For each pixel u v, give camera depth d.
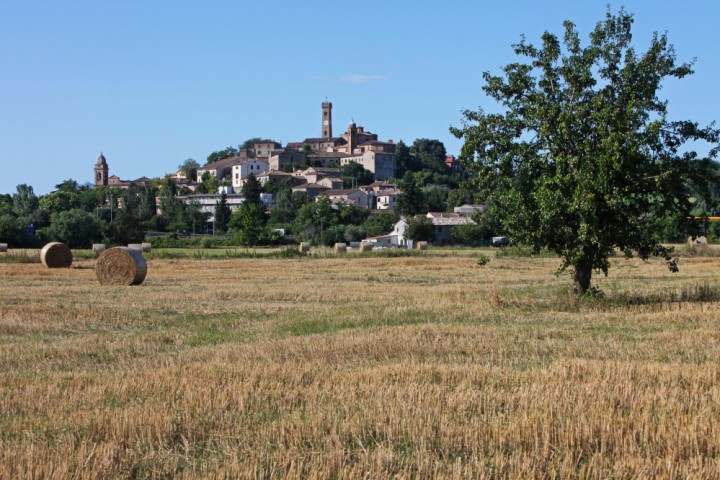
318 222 154.00
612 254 31.48
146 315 28.83
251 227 125.00
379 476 10.00
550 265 64.38
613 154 29.56
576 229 31.17
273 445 11.39
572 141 31.66
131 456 11.00
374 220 164.88
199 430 12.06
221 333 24.17
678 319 25.23
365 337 21.22
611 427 11.57
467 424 11.99
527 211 31.17
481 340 20.95
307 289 40.50
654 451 10.89
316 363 17.59
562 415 12.39
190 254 79.88
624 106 31.73
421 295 36.47
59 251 60.16
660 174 30.41
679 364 16.94
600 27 32.22
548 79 32.75
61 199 180.38
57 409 13.51
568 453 10.67
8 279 48.59
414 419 12.16
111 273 44.72
